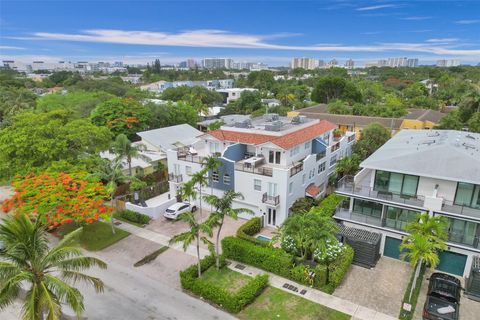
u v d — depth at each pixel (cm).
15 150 3281
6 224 1525
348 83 9838
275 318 1911
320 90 10138
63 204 2616
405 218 2552
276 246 2717
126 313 1961
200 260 2450
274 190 2992
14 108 6900
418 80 14325
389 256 2602
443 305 1895
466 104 5703
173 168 3631
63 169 3173
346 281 2273
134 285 2234
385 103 8981
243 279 2288
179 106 6662
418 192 2528
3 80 11350
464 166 2394
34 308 1389
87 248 2731
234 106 9631
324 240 2175
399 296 2119
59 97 7631
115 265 2480
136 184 3472
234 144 3369
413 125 5938
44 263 1523
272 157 3278
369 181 2975
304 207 3014
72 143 3553
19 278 1391
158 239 2878
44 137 3366
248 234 2873
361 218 2683
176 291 2170
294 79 16700
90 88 10675
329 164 3947
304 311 1969
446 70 16325
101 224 3131
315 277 2177
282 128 3588
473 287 2088
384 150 2942
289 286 2202
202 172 3056
